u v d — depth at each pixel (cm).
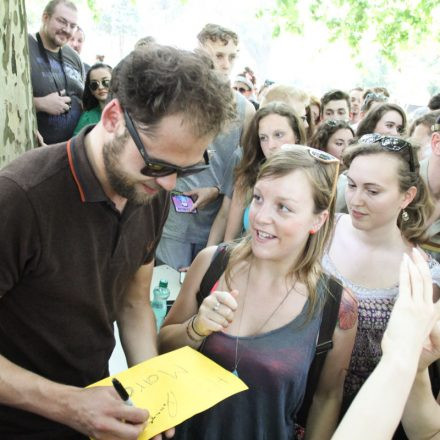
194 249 271
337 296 136
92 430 95
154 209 120
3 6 141
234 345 126
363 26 710
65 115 344
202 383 109
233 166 265
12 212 93
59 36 329
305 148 134
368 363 160
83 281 107
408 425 129
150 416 100
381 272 165
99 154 98
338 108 398
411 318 110
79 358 117
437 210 199
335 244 178
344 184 217
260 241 128
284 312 131
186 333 128
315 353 132
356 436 100
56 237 100
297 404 130
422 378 124
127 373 111
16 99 154
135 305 140
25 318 108
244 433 125
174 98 85
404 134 308
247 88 492
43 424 119
